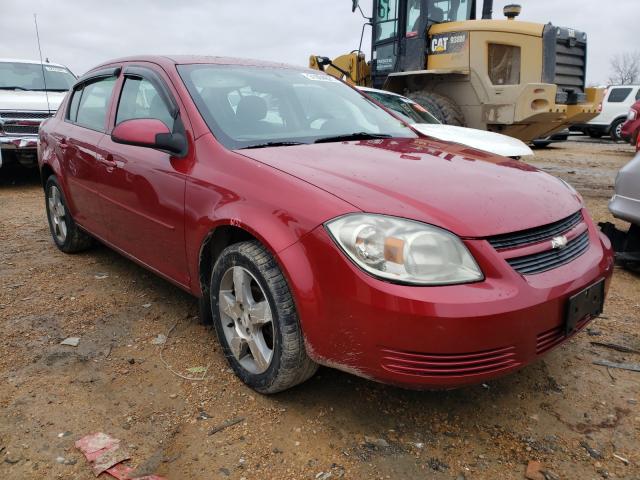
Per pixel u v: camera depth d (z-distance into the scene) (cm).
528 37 874
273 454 217
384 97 758
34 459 212
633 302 370
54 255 460
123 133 284
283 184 233
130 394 256
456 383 201
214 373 274
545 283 213
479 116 927
